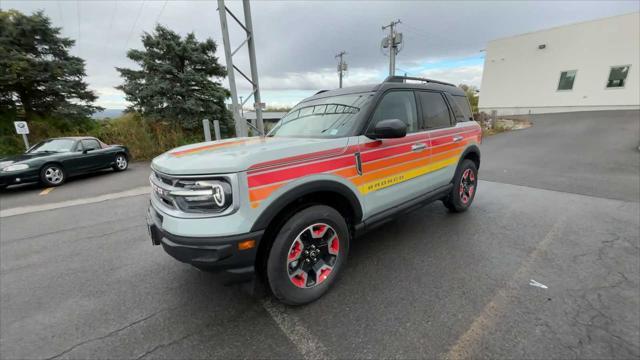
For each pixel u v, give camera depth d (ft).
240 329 6.49
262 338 6.19
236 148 7.00
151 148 37.65
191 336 6.33
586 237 10.53
